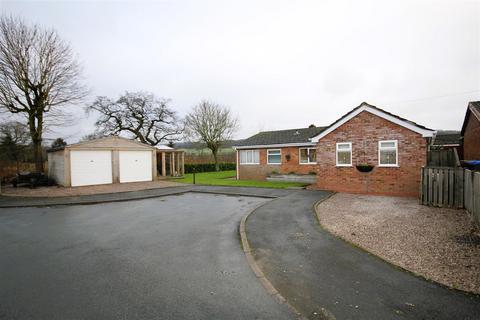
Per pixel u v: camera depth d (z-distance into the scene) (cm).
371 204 1011
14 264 501
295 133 2266
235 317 319
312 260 491
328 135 1399
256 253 537
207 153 3853
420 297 353
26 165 2180
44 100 1919
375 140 1267
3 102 1769
